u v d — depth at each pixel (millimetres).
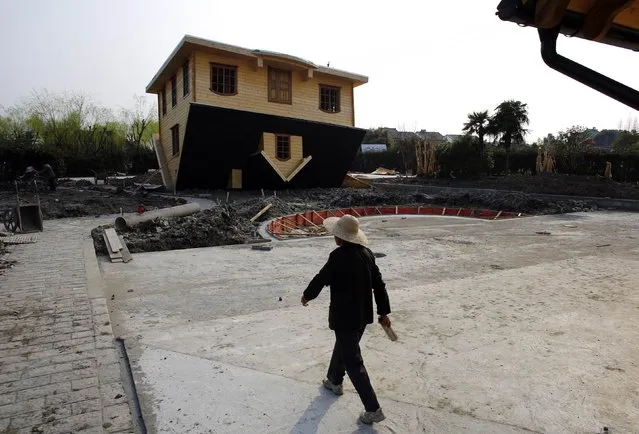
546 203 20812
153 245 10828
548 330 5352
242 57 22094
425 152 38312
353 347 3326
